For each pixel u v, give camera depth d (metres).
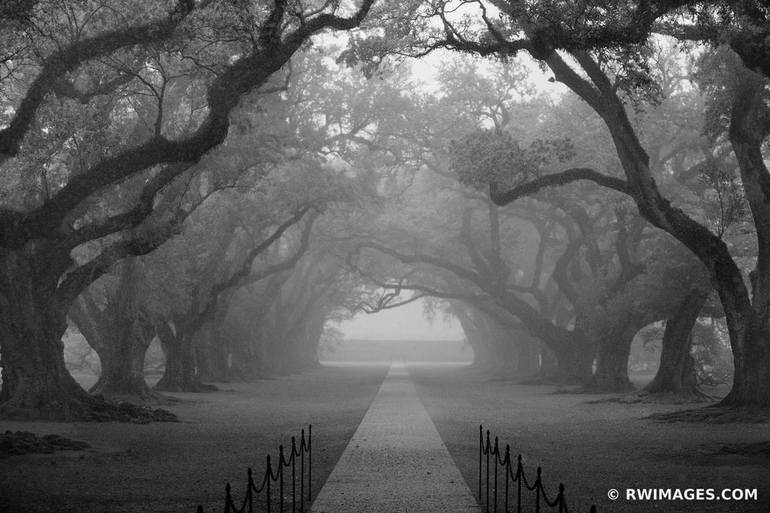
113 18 30.09
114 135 32.88
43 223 30.39
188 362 60.25
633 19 28.75
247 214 57.84
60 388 35.00
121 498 16.86
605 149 52.66
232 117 37.19
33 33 28.31
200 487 18.31
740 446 25.33
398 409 42.72
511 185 40.66
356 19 30.91
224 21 28.84
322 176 58.75
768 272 35.72
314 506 15.48
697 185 55.25
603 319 55.97
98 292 49.56
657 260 48.16
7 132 28.91
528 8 29.94
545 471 21.05
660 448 26.14
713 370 64.69
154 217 39.78
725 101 36.66
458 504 15.79
